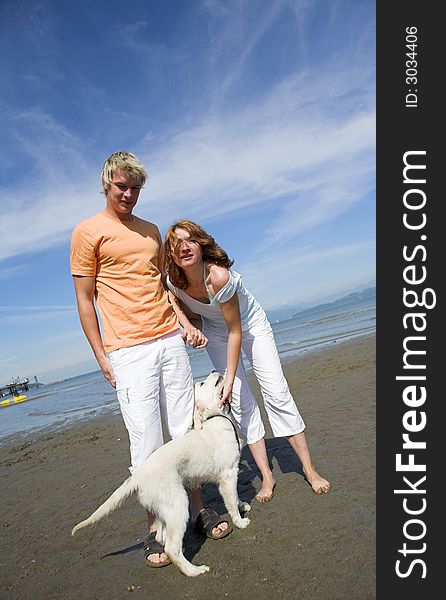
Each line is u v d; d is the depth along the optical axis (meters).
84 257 3.24
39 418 14.09
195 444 3.38
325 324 33.00
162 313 3.41
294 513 3.58
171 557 3.05
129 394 3.28
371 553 2.88
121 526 4.09
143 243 3.34
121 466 5.98
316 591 2.62
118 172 3.15
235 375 4.02
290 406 3.94
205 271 3.55
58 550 3.87
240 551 3.20
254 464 4.91
